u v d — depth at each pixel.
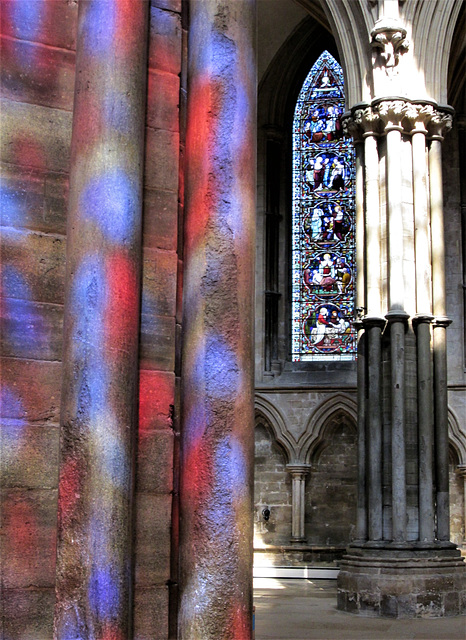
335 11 17.94
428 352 16.39
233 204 5.14
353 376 24.33
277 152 26.08
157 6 5.54
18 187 5.04
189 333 5.04
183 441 4.95
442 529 16.12
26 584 4.64
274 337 25.03
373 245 16.91
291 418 24.23
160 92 5.45
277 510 24.03
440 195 17.27
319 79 26.39
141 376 5.07
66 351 4.78
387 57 17.14
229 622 4.68
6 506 4.68
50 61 5.24
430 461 16.02
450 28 17.64
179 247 5.34
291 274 25.47
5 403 4.79
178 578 4.85
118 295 4.82
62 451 4.66
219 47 5.29
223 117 5.22
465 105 25.00
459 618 14.73
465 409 23.28
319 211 25.62
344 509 23.72
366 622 14.02
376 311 16.67
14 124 5.10
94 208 4.88
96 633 4.45
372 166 17.17
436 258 17.08
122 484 4.67
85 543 4.54
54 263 5.04
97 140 4.95
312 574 22.88
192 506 4.82
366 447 16.36
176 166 5.41
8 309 4.89
